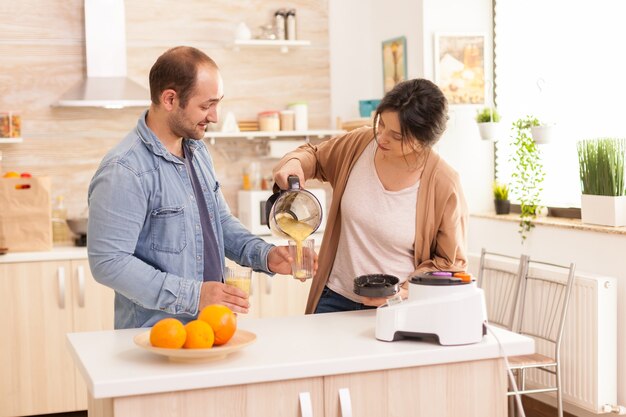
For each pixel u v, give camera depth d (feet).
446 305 7.27
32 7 15.96
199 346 6.72
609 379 12.75
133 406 6.37
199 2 16.94
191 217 8.18
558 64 14.88
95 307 14.83
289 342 7.44
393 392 7.13
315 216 8.14
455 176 8.69
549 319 13.43
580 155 13.47
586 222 13.52
